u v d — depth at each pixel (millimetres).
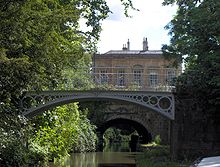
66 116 30797
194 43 25266
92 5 22703
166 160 26688
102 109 48469
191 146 27828
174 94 28172
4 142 15797
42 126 26938
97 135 50188
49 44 13516
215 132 27547
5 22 12055
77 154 39875
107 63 50125
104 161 34062
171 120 28766
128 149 55000
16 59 12234
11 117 16406
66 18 13734
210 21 23703
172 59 31344
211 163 7699
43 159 22203
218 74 24203
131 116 47969
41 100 26875
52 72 14672
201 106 27203
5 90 13758
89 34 22609
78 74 29344
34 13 12828
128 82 30922
